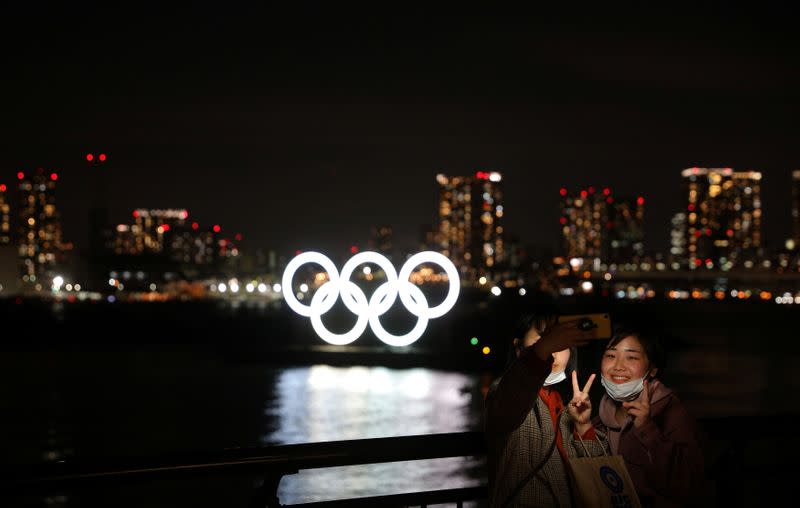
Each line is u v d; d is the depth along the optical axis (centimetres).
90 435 4712
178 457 427
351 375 7812
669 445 447
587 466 426
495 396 418
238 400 6141
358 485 2839
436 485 2834
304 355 9481
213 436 4641
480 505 1767
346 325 12488
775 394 6381
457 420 5091
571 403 449
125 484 417
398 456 470
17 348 11325
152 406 5862
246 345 11144
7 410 5666
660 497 448
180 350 10919
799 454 2394
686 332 15325
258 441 4441
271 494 453
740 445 550
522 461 421
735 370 8219
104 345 11888
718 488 555
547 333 412
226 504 2691
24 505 2725
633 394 455
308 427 4944
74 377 7812
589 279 18550
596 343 462
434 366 8238
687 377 7531
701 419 538
